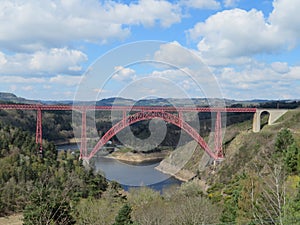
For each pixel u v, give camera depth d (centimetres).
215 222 2352
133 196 3088
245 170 3612
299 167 2208
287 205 1111
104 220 2620
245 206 1758
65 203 1706
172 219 2530
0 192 3769
